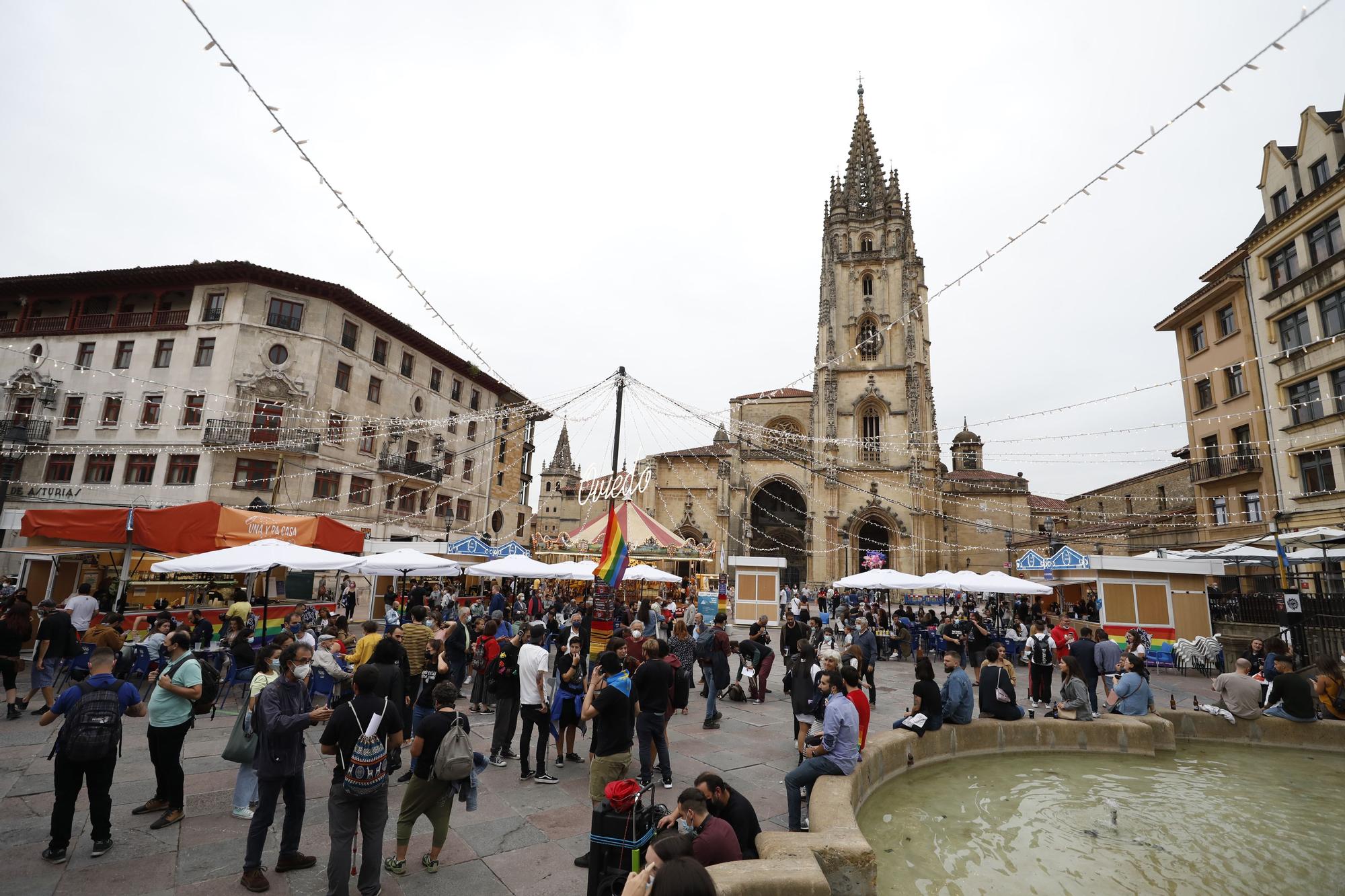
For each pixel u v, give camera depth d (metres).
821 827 5.91
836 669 8.56
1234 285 29.42
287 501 33.12
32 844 6.07
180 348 34.09
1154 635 21.16
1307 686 11.78
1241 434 29.20
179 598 18.81
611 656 7.37
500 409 51.72
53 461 34.16
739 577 32.16
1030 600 31.48
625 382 16.33
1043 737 11.05
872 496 50.16
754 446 55.94
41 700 12.20
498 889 5.60
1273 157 27.84
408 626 10.43
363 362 38.06
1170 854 7.07
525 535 56.41
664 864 3.06
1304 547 19.45
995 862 6.80
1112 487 47.75
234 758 6.88
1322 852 7.15
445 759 5.68
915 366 52.25
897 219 56.19
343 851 5.05
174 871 5.67
